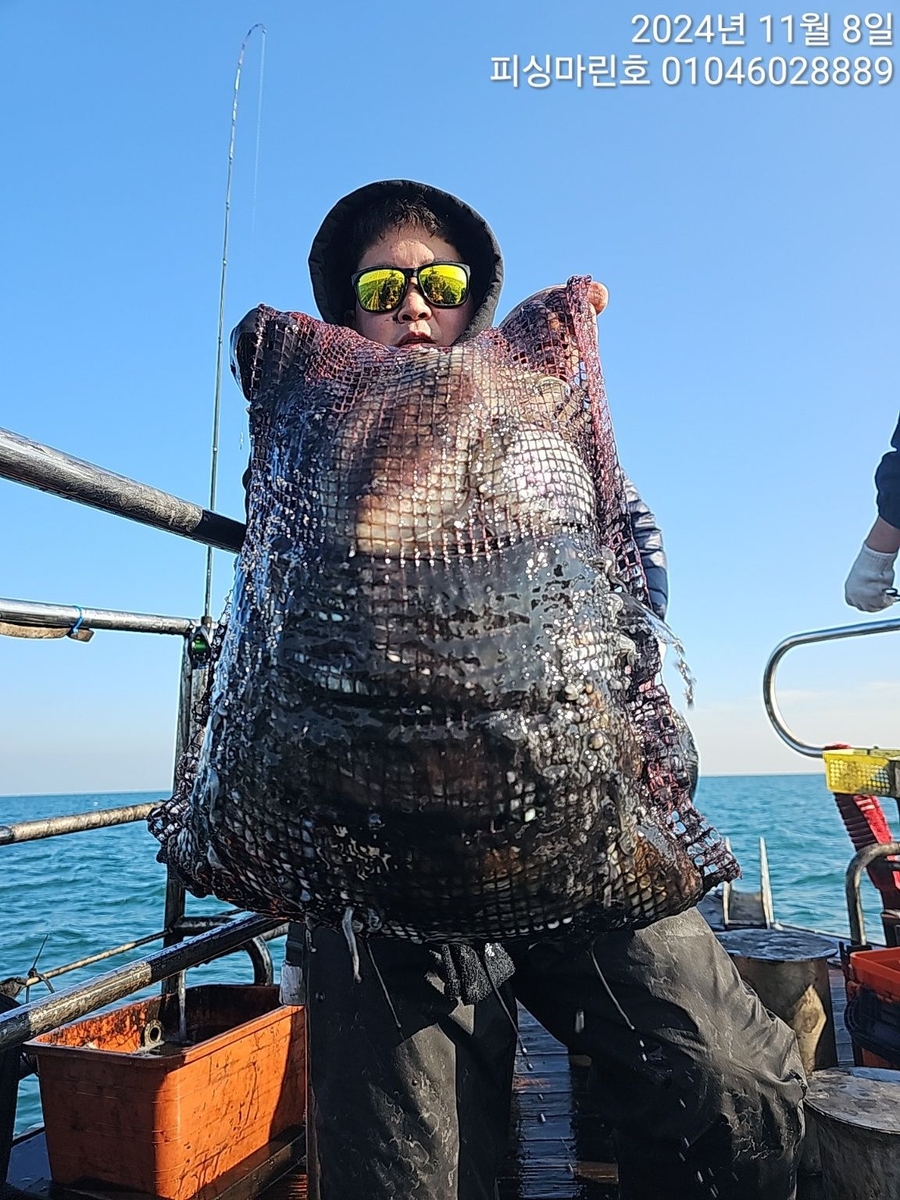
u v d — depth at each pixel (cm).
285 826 117
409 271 201
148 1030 274
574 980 163
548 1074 332
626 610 142
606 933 158
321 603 119
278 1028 250
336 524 123
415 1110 150
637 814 131
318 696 116
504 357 150
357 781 113
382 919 121
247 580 134
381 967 159
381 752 112
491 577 119
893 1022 265
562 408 148
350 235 218
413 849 113
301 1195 227
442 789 111
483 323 217
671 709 147
